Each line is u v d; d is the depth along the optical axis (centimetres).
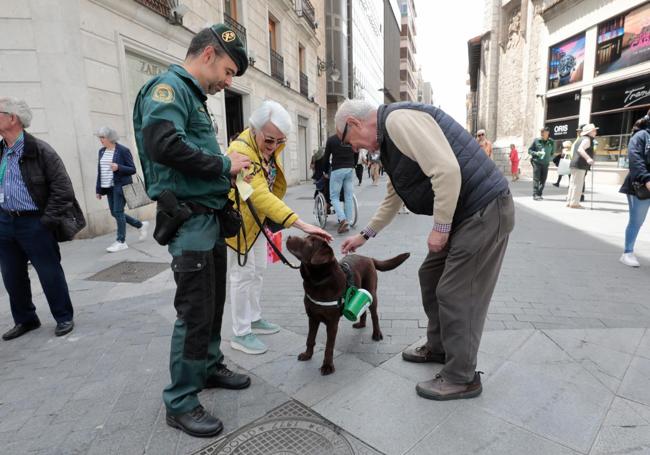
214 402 230
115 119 771
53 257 316
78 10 679
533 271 458
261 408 224
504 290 398
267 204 253
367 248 586
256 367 267
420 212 227
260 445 195
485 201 205
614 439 191
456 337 219
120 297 405
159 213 193
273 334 317
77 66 681
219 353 248
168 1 924
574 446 188
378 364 268
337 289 239
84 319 352
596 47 1413
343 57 3108
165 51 928
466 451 186
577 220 761
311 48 2261
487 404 221
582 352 272
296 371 262
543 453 184
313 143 2323
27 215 301
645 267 468
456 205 204
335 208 700
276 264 519
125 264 527
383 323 332
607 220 757
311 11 2202
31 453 193
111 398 236
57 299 320
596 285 408
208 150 203
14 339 317
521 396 226
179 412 204
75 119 682
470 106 4175
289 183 1873
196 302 200
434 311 256
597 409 214
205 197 201
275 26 1745
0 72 640
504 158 2209
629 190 459
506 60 2248
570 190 919
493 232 207
